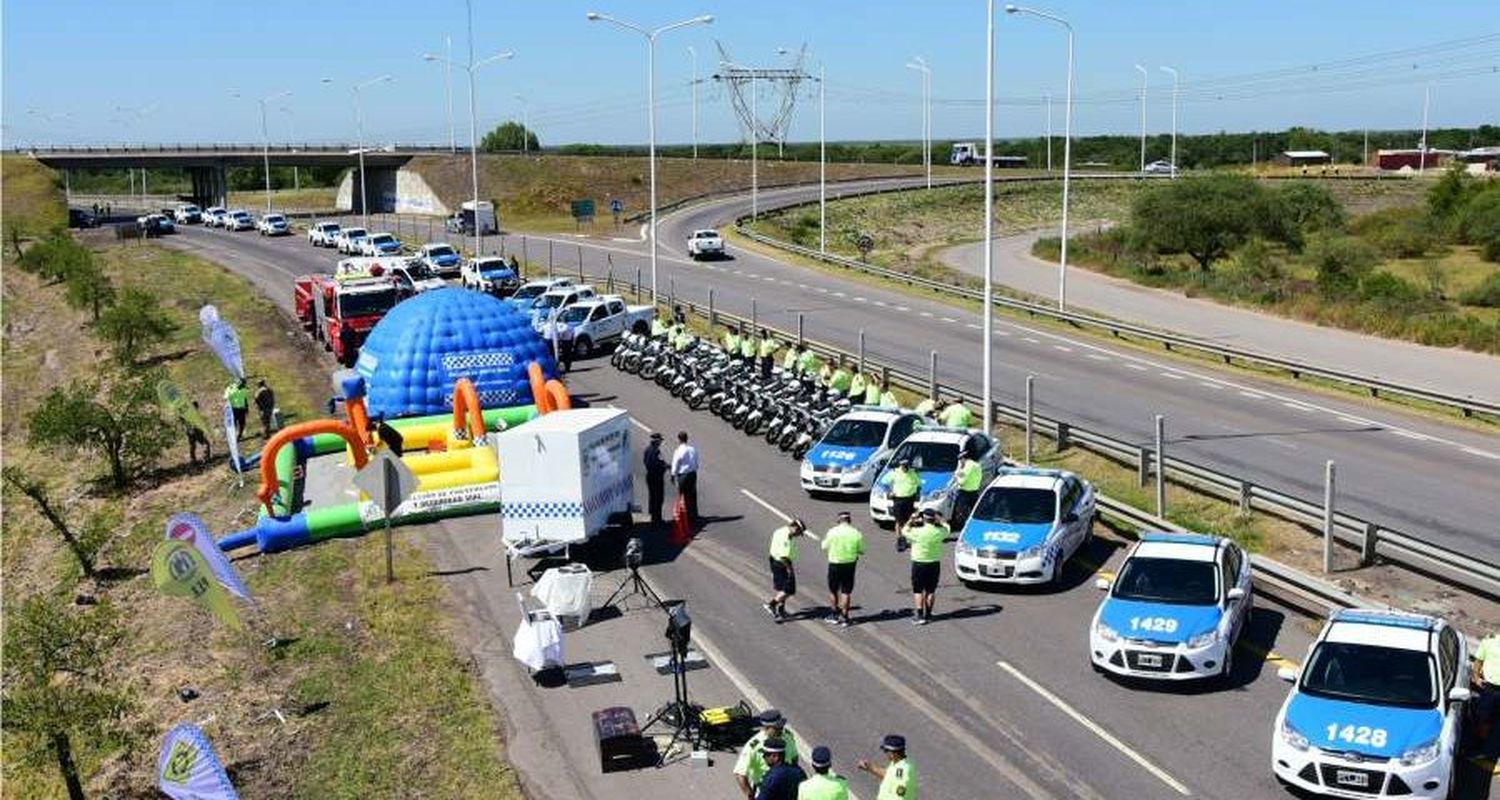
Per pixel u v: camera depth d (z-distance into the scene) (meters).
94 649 20.45
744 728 16.02
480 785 15.27
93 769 18.56
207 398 40.09
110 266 77.56
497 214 106.69
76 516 32.62
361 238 80.31
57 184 118.00
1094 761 15.15
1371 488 26.97
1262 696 16.83
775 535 20.28
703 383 36.28
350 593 22.38
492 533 25.53
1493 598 20.06
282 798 15.36
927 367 41.25
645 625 20.20
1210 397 37.12
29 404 50.81
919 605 19.86
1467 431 32.66
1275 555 22.38
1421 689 14.35
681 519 24.47
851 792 14.62
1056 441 30.56
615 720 15.66
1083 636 19.16
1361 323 54.84
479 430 29.42
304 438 31.00
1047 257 88.81
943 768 15.10
